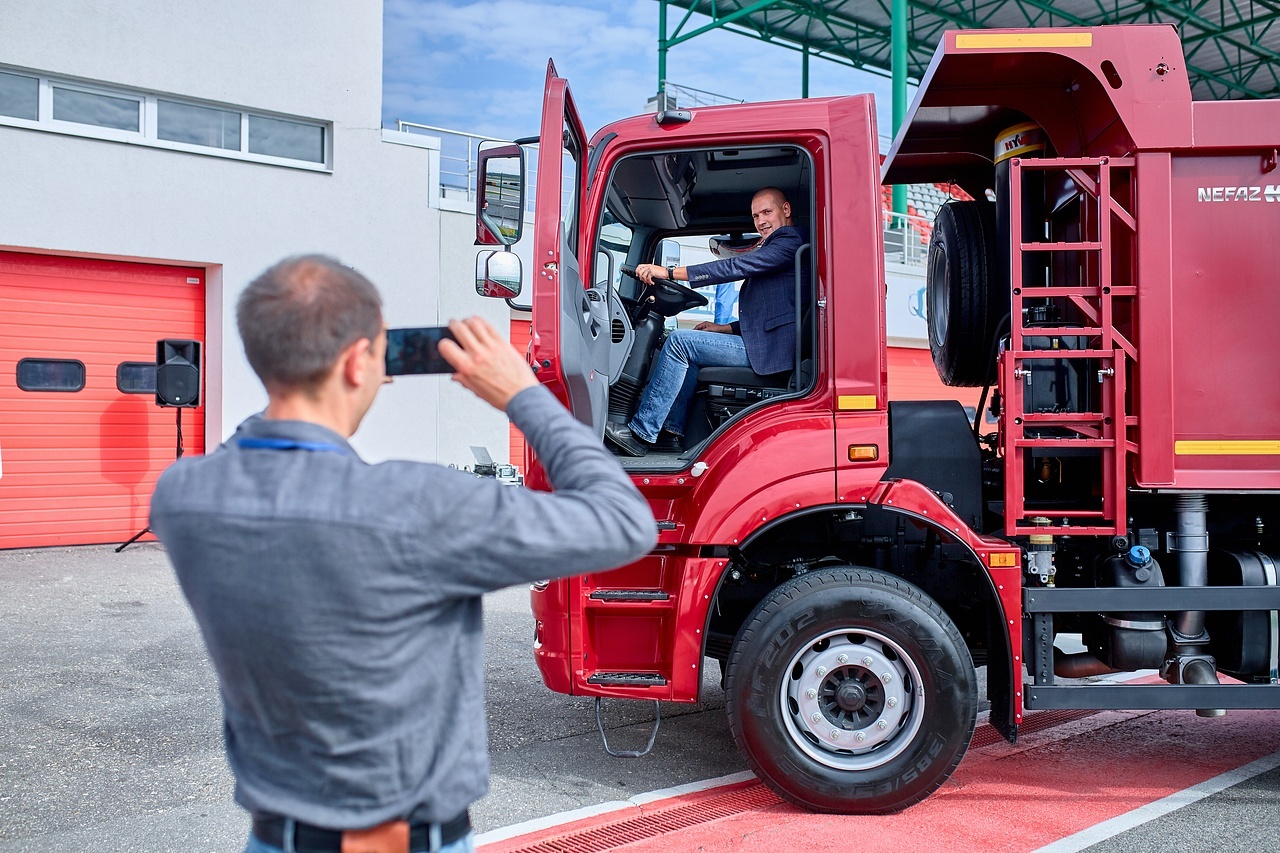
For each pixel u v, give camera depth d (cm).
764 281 412
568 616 374
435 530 133
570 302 355
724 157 421
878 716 365
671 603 369
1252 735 470
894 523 411
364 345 145
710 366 415
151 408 1066
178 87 1042
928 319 498
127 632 656
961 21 2373
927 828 353
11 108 968
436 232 1215
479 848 334
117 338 1043
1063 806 376
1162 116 365
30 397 996
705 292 510
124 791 389
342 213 1150
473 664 147
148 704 504
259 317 139
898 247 1352
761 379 411
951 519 366
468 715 146
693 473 370
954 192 556
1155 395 363
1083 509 387
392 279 1188
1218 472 366
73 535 1021
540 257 345
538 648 382
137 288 1054
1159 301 364
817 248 378
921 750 357
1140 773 416
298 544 131
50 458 1008
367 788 136
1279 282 367
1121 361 361
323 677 132
